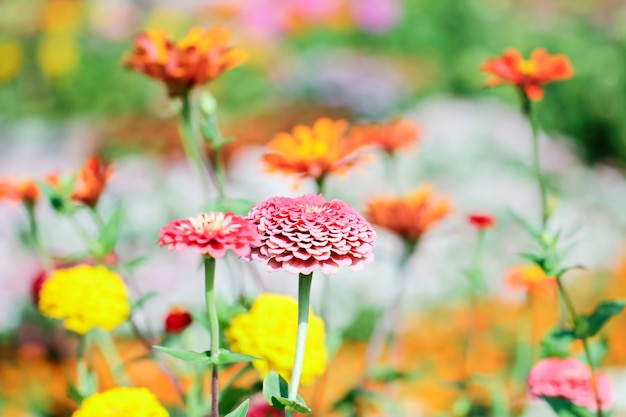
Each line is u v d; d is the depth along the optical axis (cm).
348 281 226
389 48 446
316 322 134
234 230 114
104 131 339
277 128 351
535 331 192
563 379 135
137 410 123
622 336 200
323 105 386
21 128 357
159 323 207
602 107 347
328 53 438
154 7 466
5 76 400
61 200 139
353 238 114
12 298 213
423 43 432
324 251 113
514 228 261
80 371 139
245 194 263
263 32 443
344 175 138
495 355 196
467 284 229
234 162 302
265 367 131
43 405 180
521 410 154
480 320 212
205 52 140
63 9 423
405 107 382
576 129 352
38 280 143
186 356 117
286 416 118
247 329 131
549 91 357
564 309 154
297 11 458
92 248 139
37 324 202
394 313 162
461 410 152
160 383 177
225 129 346
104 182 139
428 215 150
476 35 420
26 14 421
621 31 372
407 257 153
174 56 139
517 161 302
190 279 223
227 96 392
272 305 132
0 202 149
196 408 135
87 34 427
